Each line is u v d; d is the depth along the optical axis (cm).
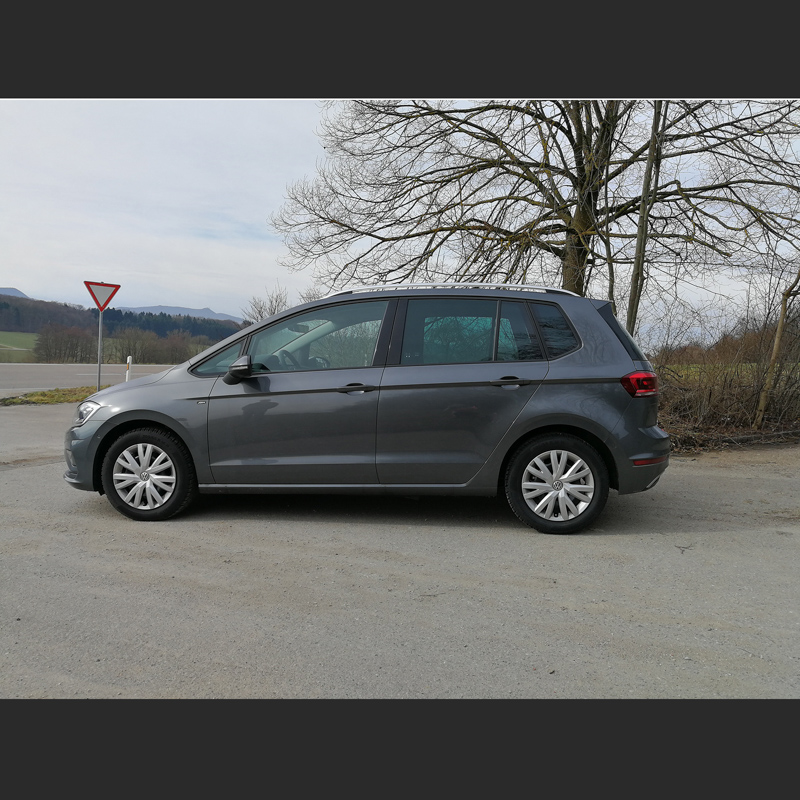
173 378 545
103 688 280
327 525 530
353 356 530
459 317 527
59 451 882
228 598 377
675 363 1027
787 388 1008
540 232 1263
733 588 399
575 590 394
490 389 509
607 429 500
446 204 1369
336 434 521
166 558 445
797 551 473
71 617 349
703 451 905
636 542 491
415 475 518
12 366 3575
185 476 536
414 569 429
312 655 309
